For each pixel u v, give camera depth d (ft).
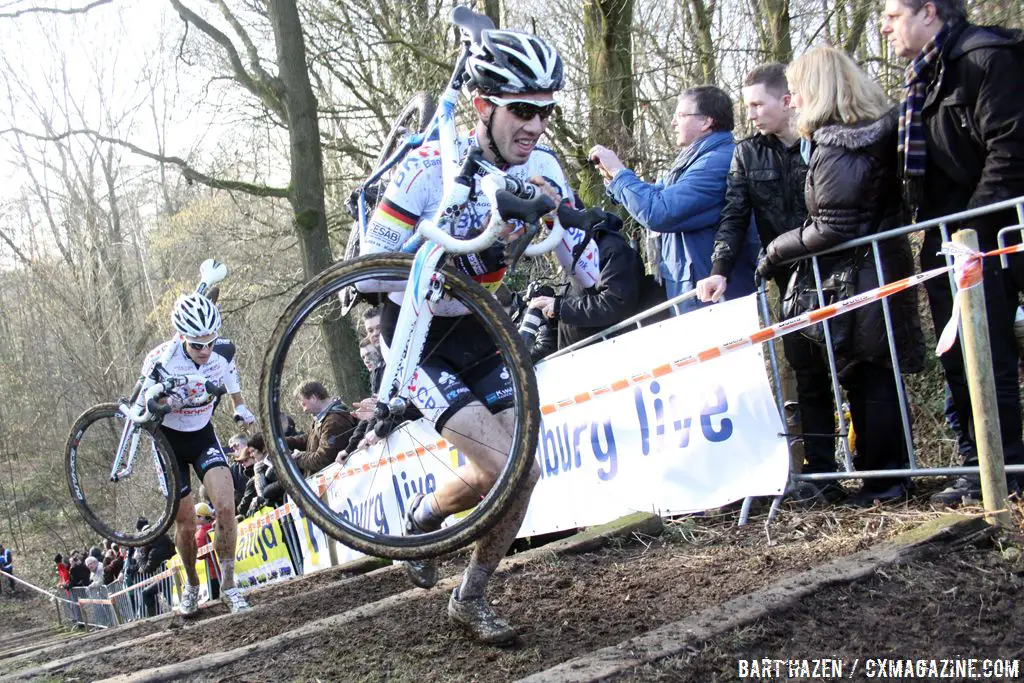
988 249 10.20
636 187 13.29
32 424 69.41
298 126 36.47
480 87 7.54
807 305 11.67
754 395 11.60
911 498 11.31
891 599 8.19
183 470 16.14
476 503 8.92
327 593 13.94
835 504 11.74
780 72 12.22
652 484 12.69
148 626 16.47
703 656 7.42
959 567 8.71
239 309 48.37
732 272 13.17
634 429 12.96
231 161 47.80
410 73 35.63
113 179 66.80
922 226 10.46
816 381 12.31
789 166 12.28
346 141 41.04
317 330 52.21
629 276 13.79
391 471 17.24
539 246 7.77
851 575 8.56
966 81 9.95
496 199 6.95
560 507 14.14
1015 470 9.60
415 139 8.16
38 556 69.26
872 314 10.98
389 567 14.85
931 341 17.54
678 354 12.42
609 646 7.99
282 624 12.40
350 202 9.02
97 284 65.62
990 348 9.64
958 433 11.82
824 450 12.28
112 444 48.32
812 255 11.52
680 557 11.00
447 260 7.44
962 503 10.30
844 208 10.93
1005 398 10.23
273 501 22.58
